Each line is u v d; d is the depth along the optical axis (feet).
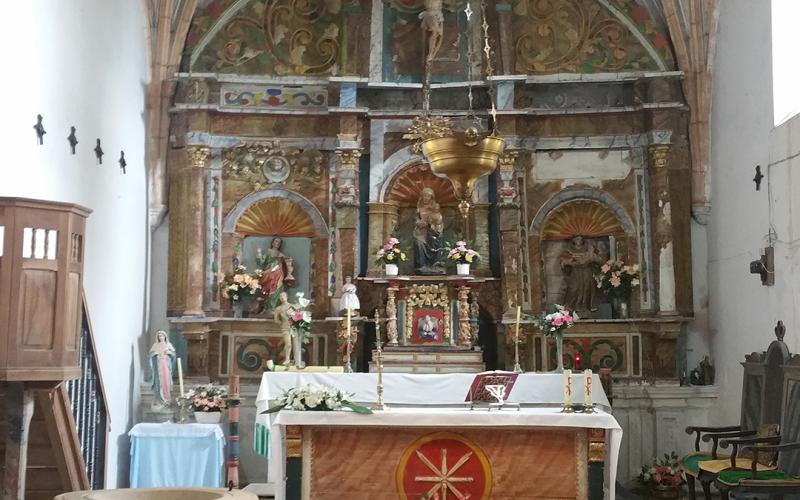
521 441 37.27
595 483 36.52
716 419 50.96
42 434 32.14
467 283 52.13
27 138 35.06
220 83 54.29
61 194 38.83
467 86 54.13
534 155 54.65
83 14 41.60
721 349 51.03
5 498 28.07
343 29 54.75
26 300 28.12
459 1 55.42
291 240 54.65
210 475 46.19
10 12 33.30
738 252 48.85
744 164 48.16
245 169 54.13
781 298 43.34
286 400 37.70
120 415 47.29
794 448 35.60
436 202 53.93
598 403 46.03
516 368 48.83
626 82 54.39
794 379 39.32
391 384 45.85
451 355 50.96
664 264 52.65
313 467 37.29
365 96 55.06
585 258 53.93
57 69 38.29
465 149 35.81
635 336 52.90
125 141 48.55
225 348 52.85
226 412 49.26
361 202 54.75
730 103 50.24
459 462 37.24
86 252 42.09
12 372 27.53
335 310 52.75
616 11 55.06
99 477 39.86
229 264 53.62
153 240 53.36
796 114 42.52
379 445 37.37
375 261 53.26
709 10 52.65
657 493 48.93
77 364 30.09
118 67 47.29
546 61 55.11
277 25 55.06
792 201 42.32
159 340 49.55
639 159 54.08
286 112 53.83
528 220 54.19
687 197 53.36
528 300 53.47
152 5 52.75
